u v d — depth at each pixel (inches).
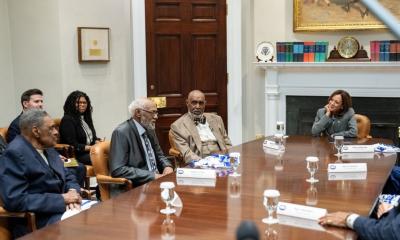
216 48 220.1
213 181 99.0
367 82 205.5
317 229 68.9
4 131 167.8
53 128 102.7
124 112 213.0
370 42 202.1
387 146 138.1
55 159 107.4
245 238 22.7
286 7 219.3
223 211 77.6
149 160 130.1
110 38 205.9
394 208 70.5
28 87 201.0
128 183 116.8
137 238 65.7
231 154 108.1
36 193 98.6
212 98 221.9
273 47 220.2
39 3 195.9
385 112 205.2
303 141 155.4
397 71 200.2
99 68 204.5
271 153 132.6
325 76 211.2
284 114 220.4
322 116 168.1
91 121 190.1
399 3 190.7
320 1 211.8
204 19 217.6
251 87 225.8
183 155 148.0
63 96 197.0
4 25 199.3
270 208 71.3
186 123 154.0
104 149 126.0
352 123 163.8
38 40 197.6
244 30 220.4
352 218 68.7
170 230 68.6
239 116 223.0
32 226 93.7
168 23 214.1
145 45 212.5
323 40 215.5
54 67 196.7
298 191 89.9
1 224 96.7
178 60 217.3
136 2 209.2
